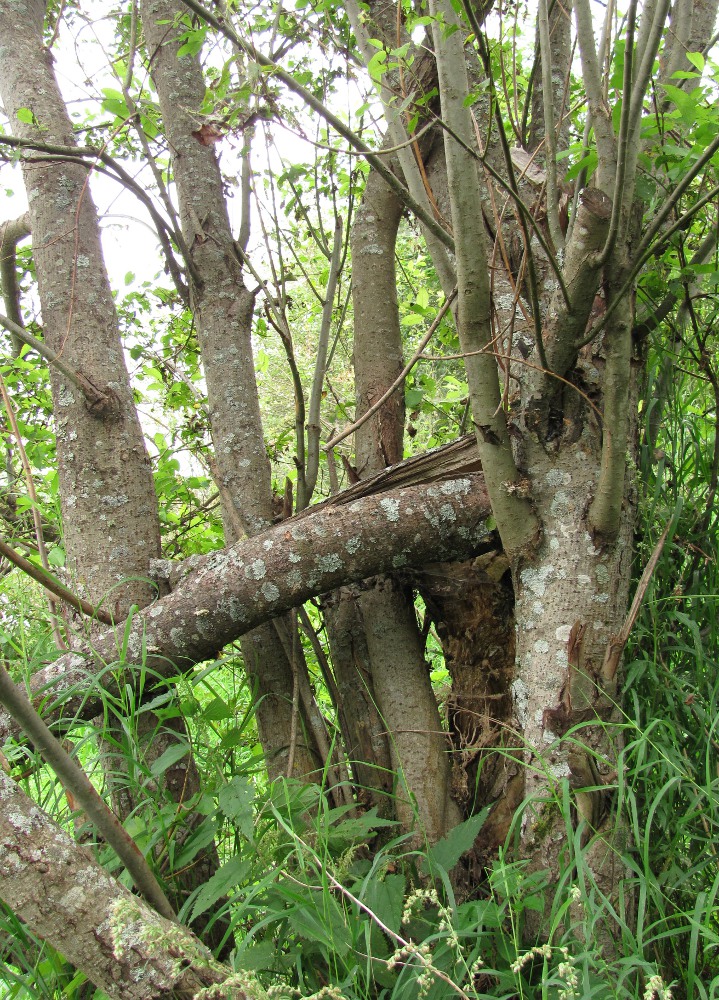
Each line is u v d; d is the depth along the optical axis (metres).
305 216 2.63
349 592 2.47
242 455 2.54
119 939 1.35
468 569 2.30
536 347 2.00
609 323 1.78
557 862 1.81
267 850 1.71
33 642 2.37
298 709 2.33
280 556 2.10
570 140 2.70
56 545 2.82
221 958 2.01
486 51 1.65
